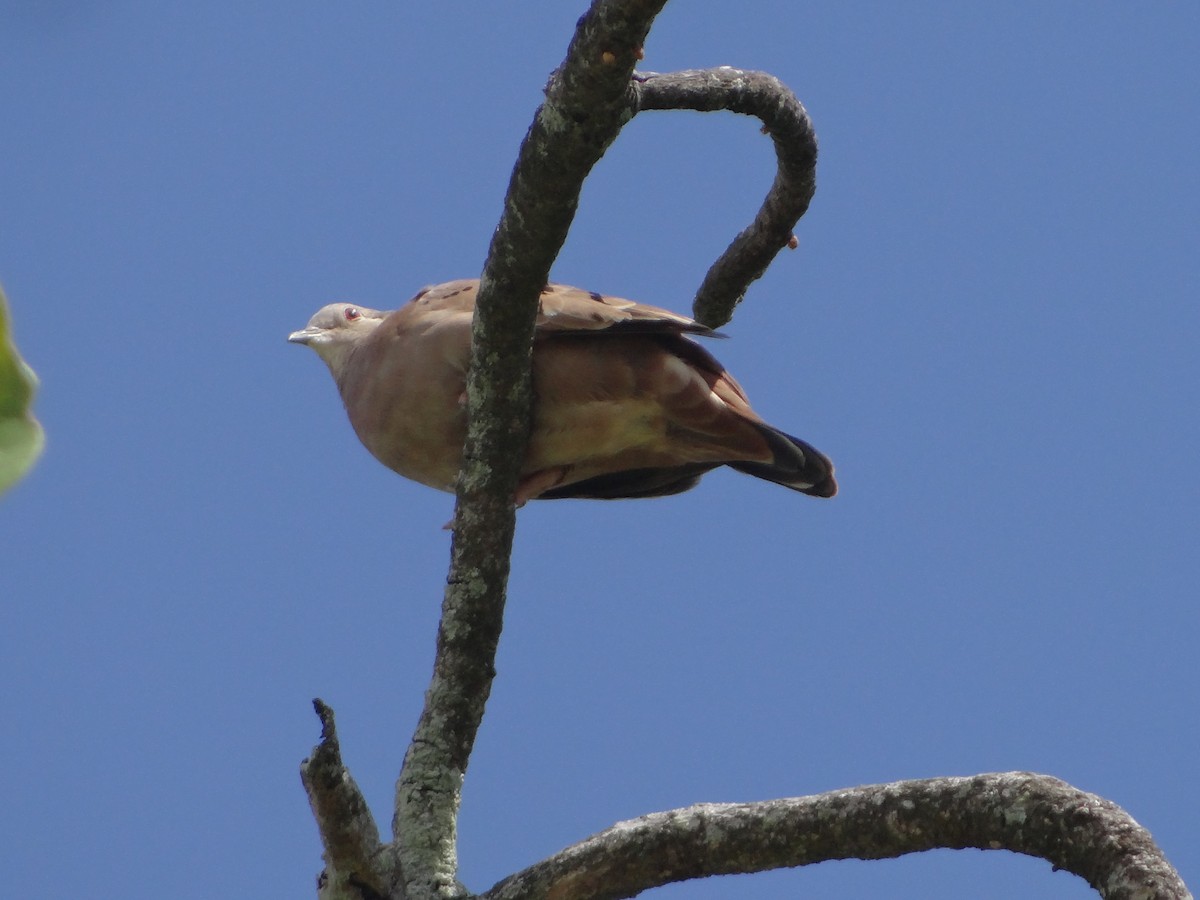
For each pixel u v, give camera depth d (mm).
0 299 2008
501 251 7910
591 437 10648
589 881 6891
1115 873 5586
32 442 2031
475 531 8523
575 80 7164
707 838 6719
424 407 10820
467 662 8445
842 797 6500
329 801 7434
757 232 10703
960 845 6191
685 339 10898
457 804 8242
